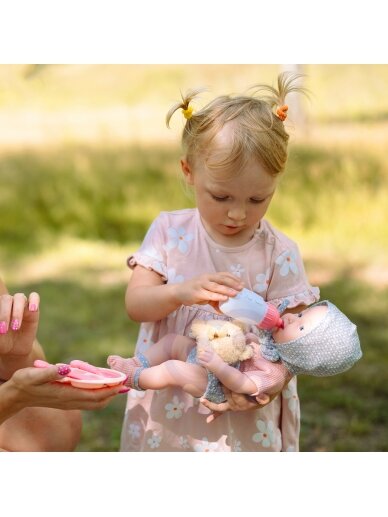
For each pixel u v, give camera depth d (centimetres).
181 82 1275
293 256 265
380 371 446
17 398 222
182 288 244
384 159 821
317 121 995
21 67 1316
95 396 224
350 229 693
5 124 1083
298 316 247
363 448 375
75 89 1277
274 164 238
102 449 376
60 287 589
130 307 257
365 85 1176
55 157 899
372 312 523
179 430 265
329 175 782
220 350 242
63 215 752
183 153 255
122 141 972
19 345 249
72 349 478
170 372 248
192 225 267
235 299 240
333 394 426
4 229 727
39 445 267
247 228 261
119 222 740
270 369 244
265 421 264
